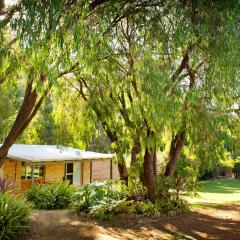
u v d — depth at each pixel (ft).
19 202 34.91
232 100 30.55
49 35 18.03
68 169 72.33
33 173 57.88
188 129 32.65
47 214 39.68
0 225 30.17
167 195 43.32
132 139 35.60
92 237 31.40
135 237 32.07
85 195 40.75
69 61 20.29
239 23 24.25
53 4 17.44
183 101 27.61
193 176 44.57
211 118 32.14
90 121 36.58
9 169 58.54
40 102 27.40
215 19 22.06
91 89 33.40
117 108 33.50
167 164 45.24
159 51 25.96
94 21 21.65
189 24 22.36
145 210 39.37
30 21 17.28
